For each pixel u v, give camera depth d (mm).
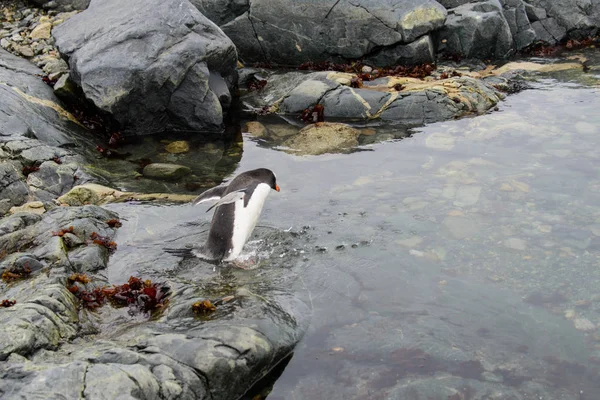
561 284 6984
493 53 15812
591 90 13242
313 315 6578
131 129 12328
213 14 15766
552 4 16953
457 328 6328
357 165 10359
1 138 10297
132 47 12156
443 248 7793
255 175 8484
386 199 9094
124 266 7539
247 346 5633
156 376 5109
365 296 6902
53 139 11086
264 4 15453
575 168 9711
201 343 5555
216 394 5348
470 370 5734
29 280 6883
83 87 11875
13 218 8297
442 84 13031
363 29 15070
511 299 6777
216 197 8344
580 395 5398
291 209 8938
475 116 12164
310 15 15289
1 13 17047
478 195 9031
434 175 9773
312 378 5730
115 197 9500
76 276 6918
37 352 5457
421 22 14805
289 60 15891
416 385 5562
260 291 6875
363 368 5812
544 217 8359
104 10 13508
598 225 8086
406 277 7238
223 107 13047
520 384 5543
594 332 6203
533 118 11852
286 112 13133
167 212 9047
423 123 12062
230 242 7629
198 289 6852
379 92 12812
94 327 6273
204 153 11383
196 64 12211
